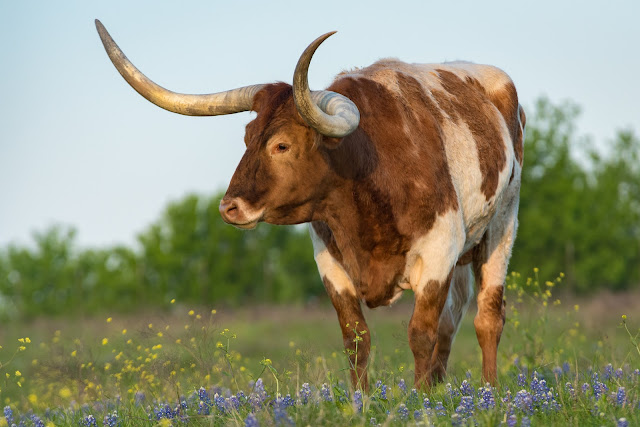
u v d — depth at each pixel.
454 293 16.25
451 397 11.13
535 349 16.17
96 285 94.06
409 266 13.03
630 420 9.34
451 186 13.25
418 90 13.97
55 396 15.23
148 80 13.20
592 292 67.38
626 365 13.10
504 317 15.27
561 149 67.44
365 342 13.17
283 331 45.38
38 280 100.50
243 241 91.69
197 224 89.69
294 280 92.75
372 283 13.09
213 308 14.79
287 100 12.16
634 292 64.44
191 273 89.31
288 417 9.51
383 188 12.61
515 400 10.11
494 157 14.57
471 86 15.27
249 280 90.56
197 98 13.10
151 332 14.12
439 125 13.71
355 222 12.70
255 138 12.00
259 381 11.11
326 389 11.20
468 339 35.69
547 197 67.25
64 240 103.38
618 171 75.62
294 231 95.06
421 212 12.73
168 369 13.66
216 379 14.44
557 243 66.62
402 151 12.86
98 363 15.34
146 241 90.50
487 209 14.49
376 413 10.27
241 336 41.22
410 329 12.90
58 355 15.24
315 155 12.05
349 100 12.23
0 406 15.22
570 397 10.38
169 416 10.91
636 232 75.19
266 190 11.95
